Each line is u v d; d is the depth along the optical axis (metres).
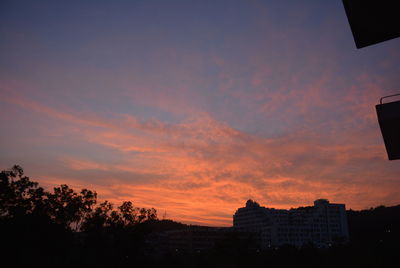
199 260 91.38
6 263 44.69
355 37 8.29
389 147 7.96
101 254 64.69
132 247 73.69
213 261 86.75
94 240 64.94
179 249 167.88
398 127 7.03
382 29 7.84
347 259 90.12
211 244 174.50
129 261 73.88
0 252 44.56
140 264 75.94
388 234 176.00
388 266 81.12
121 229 73.00
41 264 47.62
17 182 48.53
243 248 87.75
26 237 46.72
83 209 59.50
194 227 186.00
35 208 51.38
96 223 67.38
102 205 70.25
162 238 181.75
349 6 7.27
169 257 86.94
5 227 45.50
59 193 57.06
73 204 57.28
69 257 54.97
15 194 48.06
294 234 198.88
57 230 52.53
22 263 45.00
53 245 51.44
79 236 63.34
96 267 59.25
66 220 56.78
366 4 7.13
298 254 92.56
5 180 46.97
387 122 6.94
